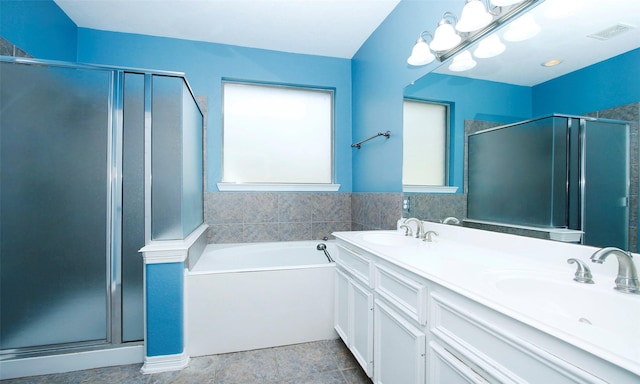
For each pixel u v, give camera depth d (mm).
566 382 553
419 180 1849
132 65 2473
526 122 1179
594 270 927
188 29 2436
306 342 1988
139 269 1683
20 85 1545
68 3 2084
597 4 939
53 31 2072
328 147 3053
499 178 1306
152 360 1631
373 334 1389
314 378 1596
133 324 1686
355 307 1613
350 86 3020
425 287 1008
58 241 1586
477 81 1423
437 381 932
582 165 967
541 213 1112
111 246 1642
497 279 927
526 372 631
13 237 1540
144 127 1666
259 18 2279
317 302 2014
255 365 1713
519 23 1199
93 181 1618
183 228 1733
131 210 1664
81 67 1594
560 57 1046
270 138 2902
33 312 1567
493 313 723
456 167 1565
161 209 1679
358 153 2820
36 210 1560
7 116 1530
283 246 2713
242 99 2828
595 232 925
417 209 1880
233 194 2701
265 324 1915
